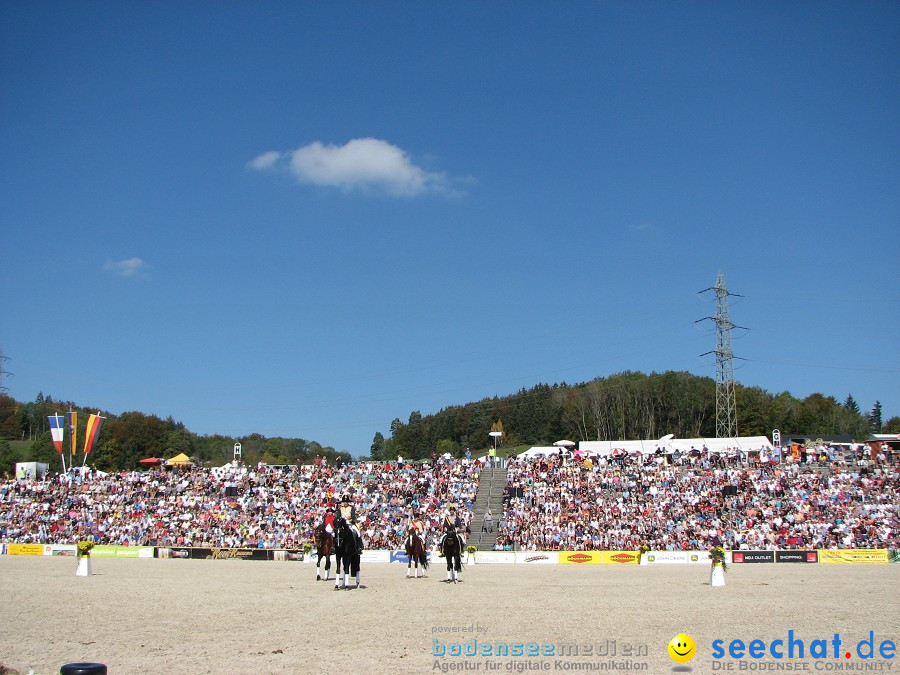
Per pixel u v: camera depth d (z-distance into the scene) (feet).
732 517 208.54
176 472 293.23
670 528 206.59
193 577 126.21
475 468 271.49
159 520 235.40
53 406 552.82
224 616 74.74
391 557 187.62
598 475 252.83
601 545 202.39
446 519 117.08
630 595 92.73
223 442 570.87
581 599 87.81
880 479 225.35
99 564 167.84
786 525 200.13
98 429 306.96
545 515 223.51
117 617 74.69
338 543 102.94
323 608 80.02
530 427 551.18
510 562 187.21
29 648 59.06
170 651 57.47
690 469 249.75
